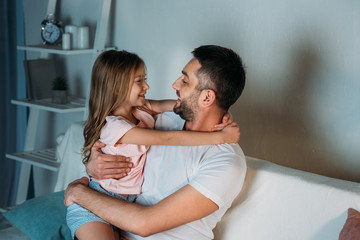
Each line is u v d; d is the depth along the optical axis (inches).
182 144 60.4
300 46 77.8
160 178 61.9
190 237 58.9
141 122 68.9
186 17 92.1
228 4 85.7
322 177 59.9
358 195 54.4
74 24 112.3
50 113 122.4
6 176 119.4
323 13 74.4
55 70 119.1
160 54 97.7
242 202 63.4
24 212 72.9
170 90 97.4
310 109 78.3
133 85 65.9
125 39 103.4
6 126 118.2
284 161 83.0
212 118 62.7
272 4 80.0
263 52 82.5
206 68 59.9
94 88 66.4
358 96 72.6
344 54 73.1
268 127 84.3
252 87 85.2
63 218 70.5
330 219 56.0
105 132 63.5
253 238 62.1
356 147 74.0
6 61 115.9
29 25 121.3
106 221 60.4
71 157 88.4
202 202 55.4
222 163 57.2
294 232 58.7
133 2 100.3
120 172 62.6
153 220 55.1
